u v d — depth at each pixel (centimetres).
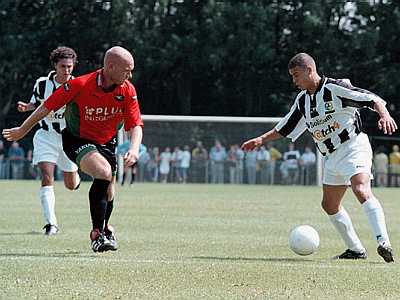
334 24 14662
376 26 14388
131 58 2512
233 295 1906
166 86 14950
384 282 2116
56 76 3434
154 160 10625
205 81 14938
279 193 7738
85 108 2578
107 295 1888
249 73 14562
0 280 2073
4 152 12212
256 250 2875
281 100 14712
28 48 13838
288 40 14638
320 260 2605
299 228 2698
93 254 2647
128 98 2595
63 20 14162
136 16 14188
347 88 2573
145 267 2309
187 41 14075
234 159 10650
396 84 14100
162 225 3941
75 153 2609
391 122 2500
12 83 13900
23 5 14200
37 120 2558
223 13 14100
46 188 3469
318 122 2636
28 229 3641
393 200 6919
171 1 14475
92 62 14450
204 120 10625
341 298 1895
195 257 2616
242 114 15062
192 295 1898
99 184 2586
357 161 2602
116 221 4153
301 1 14475
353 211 5316
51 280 2078
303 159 10481
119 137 8775
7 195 6638
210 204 5781
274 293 1941
